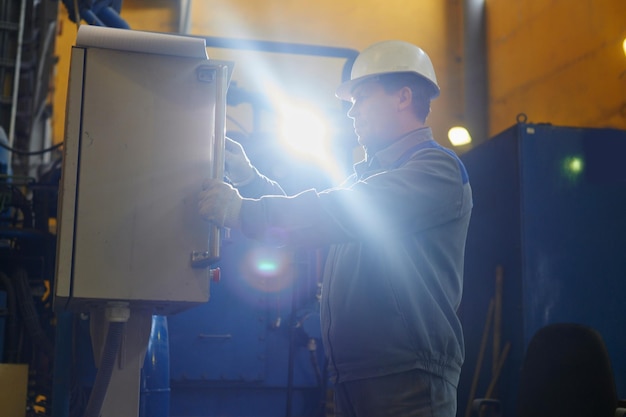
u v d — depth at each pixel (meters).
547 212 4.67
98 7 3.83
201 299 1.65
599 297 4.62
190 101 1.70
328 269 2.05
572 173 4.74
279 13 6.93
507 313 4.73
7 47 4.44
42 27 5.21
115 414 1.73
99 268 1.61
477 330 5.02
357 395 1.85
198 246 1.66
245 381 3.62
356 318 1.85
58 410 3.09
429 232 1.90
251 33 6.82
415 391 1.80
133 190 1.65
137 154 1.66
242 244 3.68
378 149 2.06
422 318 1.84
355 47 7.04
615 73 5.68
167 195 1.66
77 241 1.61
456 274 1.95
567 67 6.24
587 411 3.51
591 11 5.99
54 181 3.91
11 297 3.54
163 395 3.00
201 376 3.58
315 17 6.99
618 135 4.81
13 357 3.51
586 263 4.65
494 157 4.99
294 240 1.73
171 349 3.58
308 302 3.55
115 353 1.65
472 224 5.20
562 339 3.70
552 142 4.76
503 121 7.00
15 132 5.13
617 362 4.57
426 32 7.25
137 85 1.68
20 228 3.69
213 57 6.65
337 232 1.75
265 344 3.65
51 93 5.88
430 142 1.98
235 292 3.65
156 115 1.68
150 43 1.68
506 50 7.02
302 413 3.70
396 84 2.03
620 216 4.73
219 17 6.77
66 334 3.15
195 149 1.69
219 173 1.68
